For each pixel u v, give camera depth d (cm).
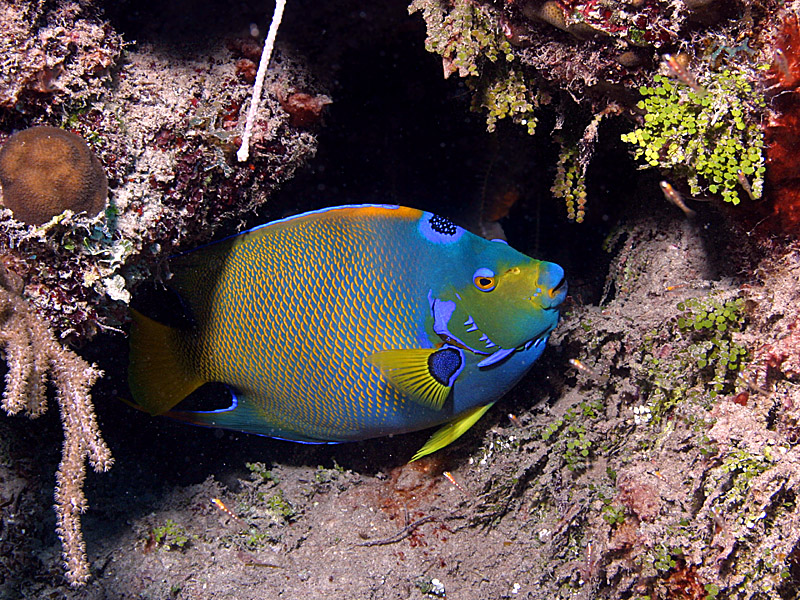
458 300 83
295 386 84
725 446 81
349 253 82
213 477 96
